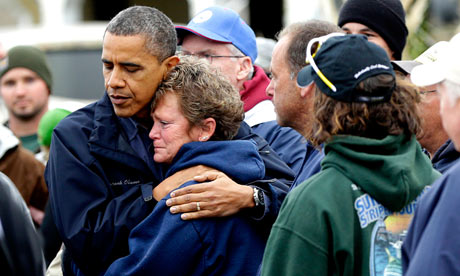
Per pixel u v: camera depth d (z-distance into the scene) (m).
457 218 7.63
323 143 9.73
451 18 22.81
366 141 8.83
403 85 9.16
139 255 10.34
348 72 8.90
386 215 8.94
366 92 8.85
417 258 7.80
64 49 31.38
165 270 10.23
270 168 11.82
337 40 9.12
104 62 10.66
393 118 8.95
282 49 11.76
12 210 10.42
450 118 8.33
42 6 47.66
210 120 10.90
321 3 26.47
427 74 8.68
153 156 11.28
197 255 10.42
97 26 33.34
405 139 9.09
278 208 10.90
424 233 7.89
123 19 10.52
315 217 8.72
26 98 20.42
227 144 10.97
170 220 10.37
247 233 10.71
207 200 10.46
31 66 20.56
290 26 12.05
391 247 8.85
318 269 8.63
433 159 11.40
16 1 49.31
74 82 31.14
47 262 14.73
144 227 10.46
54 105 28.28
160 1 39.97
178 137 10.87
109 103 11.50
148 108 11.07
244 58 14.91
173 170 10.93
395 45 15.98
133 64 10.43
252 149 11.10
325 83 9.05
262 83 15.04
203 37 14.65
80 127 11.38
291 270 8.70
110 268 10.45
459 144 8.34
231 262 10.58
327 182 8.91
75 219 10.94
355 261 8.77
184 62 11.05
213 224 10.49
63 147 11.25
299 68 11.57
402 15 16.09
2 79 20.61
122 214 10.78
